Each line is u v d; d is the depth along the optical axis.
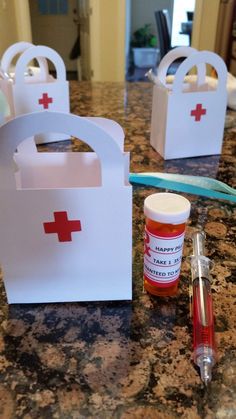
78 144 1.05
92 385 0.38
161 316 0.47
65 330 0.45
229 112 1.32
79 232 0.44
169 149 0.95
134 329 0.45
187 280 0.53
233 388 0.38
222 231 0.65
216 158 0.99
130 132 1.13
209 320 0.43
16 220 0.43
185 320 0.46
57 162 0.55
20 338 0.44
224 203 0.75
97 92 1.57
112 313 0.48
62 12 5.04
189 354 0.41
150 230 0.46
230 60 2.97
